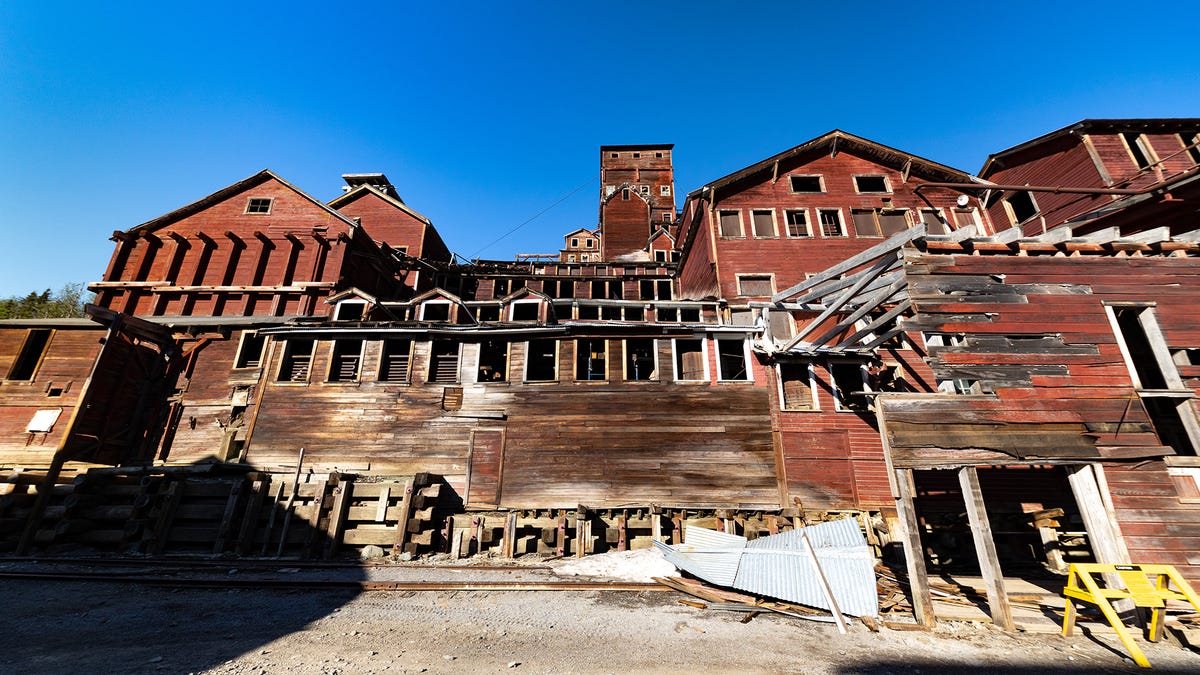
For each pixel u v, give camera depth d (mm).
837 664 5391
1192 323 8719
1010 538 12609
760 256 20594
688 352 15898
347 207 28156
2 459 14008
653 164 43500
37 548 11758
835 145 22844
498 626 6680
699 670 5137
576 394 14789
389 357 15734
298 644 5684
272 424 14578
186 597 7984
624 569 10828
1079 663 5520
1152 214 15062
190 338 16844
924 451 7695
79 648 5410
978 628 6785
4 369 15844
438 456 14211
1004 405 8016
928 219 21594
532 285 27797
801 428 14453
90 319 16344
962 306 8633
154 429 15758
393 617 7031
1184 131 18141
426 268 26172
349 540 12242
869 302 10328
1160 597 6016
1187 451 13125
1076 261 9078
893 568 11484
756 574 8477
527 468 14000
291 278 20312
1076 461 7688
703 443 14219
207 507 12430
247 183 22219
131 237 20562
